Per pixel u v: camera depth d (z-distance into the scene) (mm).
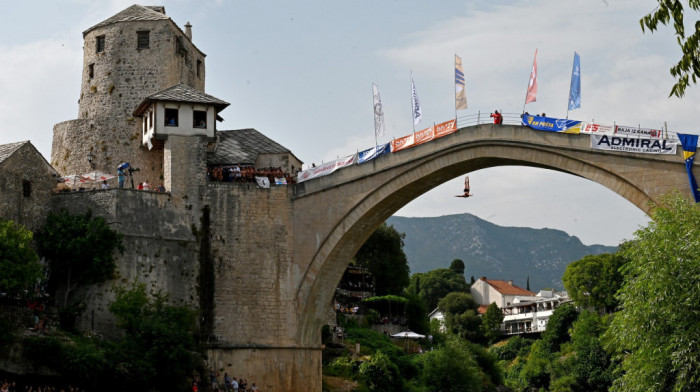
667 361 47750
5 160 61250
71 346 55250
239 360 66250
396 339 105062
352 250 69875
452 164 65500
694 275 46875
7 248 55062
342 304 105188
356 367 81188
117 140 76875
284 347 67250
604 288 132500
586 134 60094
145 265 64562
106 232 63094
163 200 66812
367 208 67562
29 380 53750
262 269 67938
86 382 54750
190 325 64938
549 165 61688
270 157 76062
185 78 79875
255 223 68438
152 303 64062
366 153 68188
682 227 48906
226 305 66938
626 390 49312
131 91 77438
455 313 186500
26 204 63000
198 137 68688
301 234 68750
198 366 63375
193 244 67125
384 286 118625
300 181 69625
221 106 70438
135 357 57406
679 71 27531
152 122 69562
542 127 61906
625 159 58375
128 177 75750
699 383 46562
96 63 78875
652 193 57188
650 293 48094
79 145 77875
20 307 56094
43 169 64938
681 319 47188
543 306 179125
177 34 79125
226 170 70438
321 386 69500
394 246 120812
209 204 68000
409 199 69438
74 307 61781
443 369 87375
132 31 78312
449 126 65562
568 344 133500
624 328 49344
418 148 66438
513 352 149625
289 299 68000
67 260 62594
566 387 112750
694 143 56219
